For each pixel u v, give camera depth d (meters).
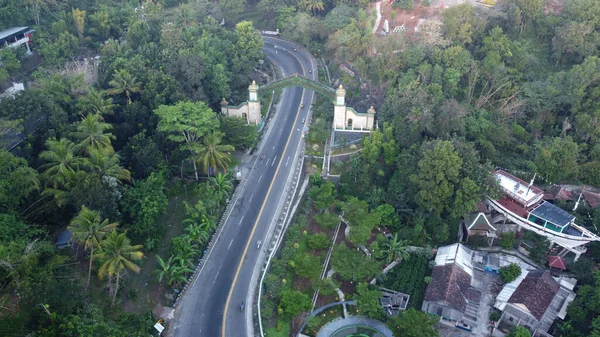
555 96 98.81
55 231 69.62
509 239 81.50
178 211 83.25
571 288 74.69
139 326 60.22
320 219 83.56
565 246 78.69
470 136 94.50
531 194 83.56
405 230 82.69
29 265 54.56
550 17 116.62
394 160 92.50
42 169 72.50
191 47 113.12
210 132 88.56
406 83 99.81
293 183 92.94
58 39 108.19
